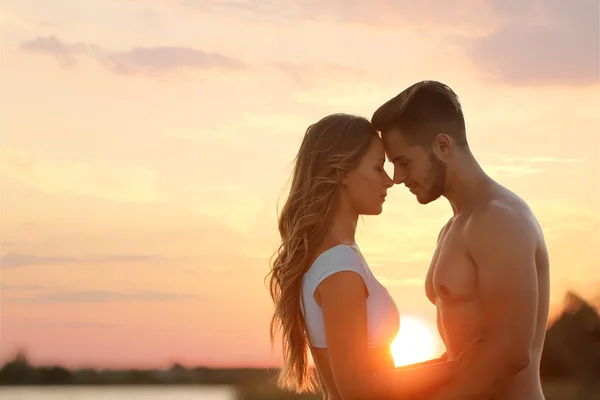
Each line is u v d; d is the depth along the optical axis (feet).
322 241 12.89
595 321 82.94
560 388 82.64
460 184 13.87
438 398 12.60
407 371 12.52
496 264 12.93
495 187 13.75
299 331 13.29
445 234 14.66
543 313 13.67
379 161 13.28
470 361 12.80
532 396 13.53
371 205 13.11
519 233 12.96
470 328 13.46
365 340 12.31
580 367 83.76
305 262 12.87
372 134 13.32
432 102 13.87
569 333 83.61
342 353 12.22
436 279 14.08
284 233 13.47
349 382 12.17
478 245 13.21
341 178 13.05
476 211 13.60
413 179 14.06
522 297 12.76
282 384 13.80
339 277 12.38
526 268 12.82
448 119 13.85
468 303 13.51
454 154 13.83
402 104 13.98
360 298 12.38
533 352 13.62
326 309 12.41
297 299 13.08
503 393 13.37
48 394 254.27
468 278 13.48
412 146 13.93
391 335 12.76
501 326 12.84
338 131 13.09
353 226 13.17
